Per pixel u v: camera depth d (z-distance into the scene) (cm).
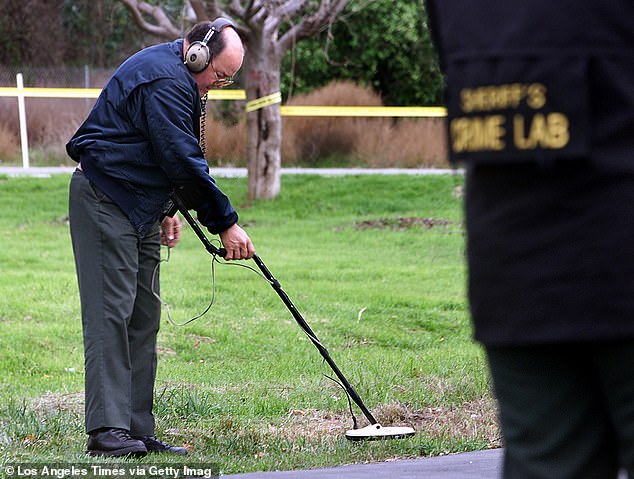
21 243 2442
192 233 2656
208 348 1513
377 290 1988
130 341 928
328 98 4338
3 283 1928
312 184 3406
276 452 927
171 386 1252
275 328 1648
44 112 4131
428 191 3344
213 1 2816
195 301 1825
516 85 323
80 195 879
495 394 359
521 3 327
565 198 325
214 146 4003
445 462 852
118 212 877
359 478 768
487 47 330
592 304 324
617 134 325
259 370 1367
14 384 1276
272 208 3097
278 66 3150
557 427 344
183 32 2998
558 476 345
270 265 2238
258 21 3014
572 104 319
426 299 1909
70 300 1806
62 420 1034
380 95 4894
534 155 321
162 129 862
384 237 2689
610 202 323
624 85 324
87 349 877
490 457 877
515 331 333
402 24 4747
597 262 323
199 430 1016
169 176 873
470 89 331
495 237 335
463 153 333
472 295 346
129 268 884
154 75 872
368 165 4128
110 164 871
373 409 1112
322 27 3162
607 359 331
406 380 1263
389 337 1620
